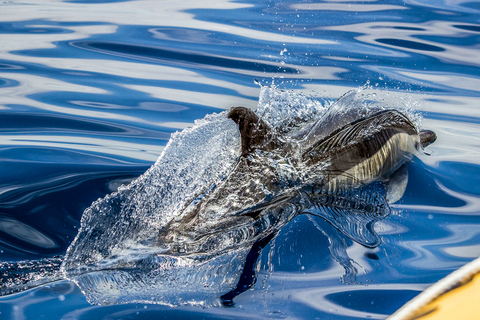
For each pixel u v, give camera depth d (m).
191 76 15.62
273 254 7.79
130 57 17.05
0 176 9.88
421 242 8.16
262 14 22.31
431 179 10.23
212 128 9.75
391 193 9.77
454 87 15.11
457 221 8.77
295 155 9.66
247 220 8.41
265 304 6.77
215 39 18.75
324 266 7.58
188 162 9.11
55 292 6.90
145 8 23.14
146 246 7.77
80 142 11.51
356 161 10.07
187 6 23.61
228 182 8.91
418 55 17.55
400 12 22.86
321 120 10.59
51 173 10.06
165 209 8.38
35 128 12.13
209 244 7.88
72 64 16.30
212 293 7.00
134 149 11.24
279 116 11.14
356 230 8.48
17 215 8.63
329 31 19.95
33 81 14.88
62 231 8.29
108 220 8.21
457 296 5.04
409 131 11.39
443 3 24.44
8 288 6.93
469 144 11.83
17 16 21.30
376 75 15.67
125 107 13.43
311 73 15.71
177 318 6.49
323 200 9.27
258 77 15.44
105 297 6.85
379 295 6.92
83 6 23.28
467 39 19.14
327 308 6.68
